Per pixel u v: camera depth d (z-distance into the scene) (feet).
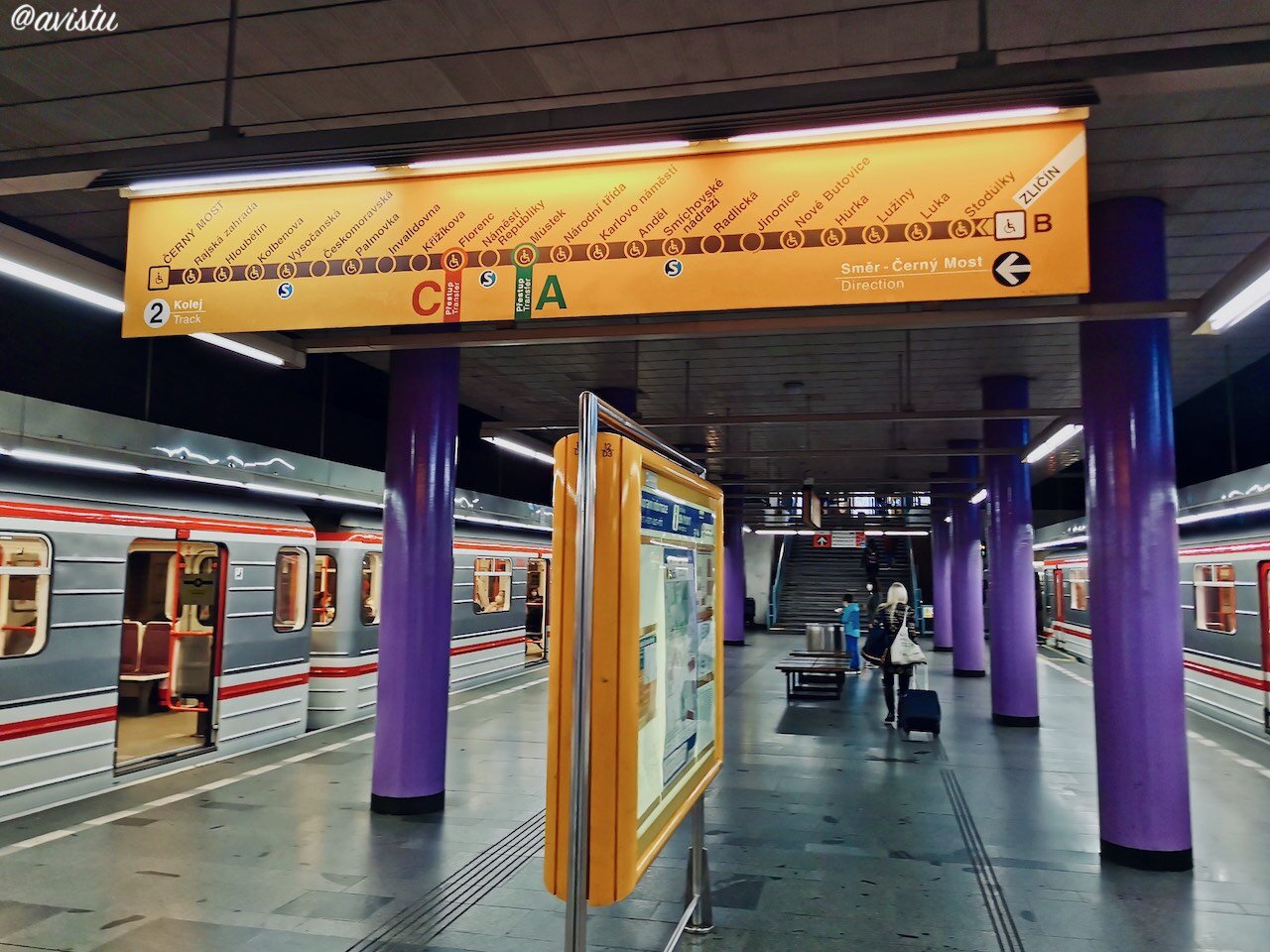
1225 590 41.22
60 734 23.71
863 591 118.73
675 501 13.17
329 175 12.23
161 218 13.91
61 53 15.01
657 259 12.53
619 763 9.99
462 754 30.63
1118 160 18.47
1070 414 28.32
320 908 16.56
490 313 12.87
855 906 16.84
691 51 14.78
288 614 34.24
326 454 42.93
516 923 15.94
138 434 25.94
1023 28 13.82
